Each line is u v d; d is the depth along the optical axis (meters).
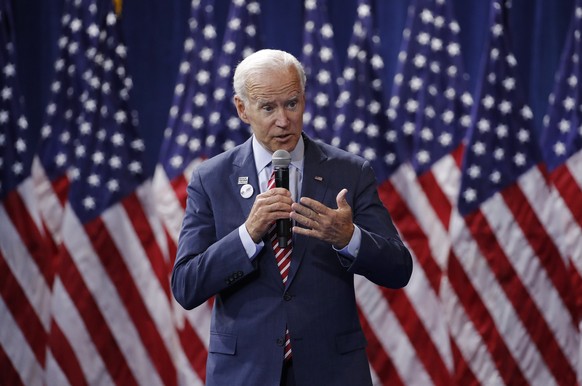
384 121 17.22
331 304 8.77
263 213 8.35
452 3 17.80
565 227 17.06
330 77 17.36
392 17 18.06
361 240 8.53
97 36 17.69
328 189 9.07
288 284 8.68
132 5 18.27
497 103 17.05
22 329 17.81
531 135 17.03
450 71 17.27
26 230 17.86
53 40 18.39
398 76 17.38
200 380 17.09
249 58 8.94
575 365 17.02
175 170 17.31
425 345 17.05
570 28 17.22
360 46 17.25
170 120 17.53
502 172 16.97
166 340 17.64
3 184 17.77
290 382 8.81
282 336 8.63
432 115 17.20
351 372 8.74
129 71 18.22
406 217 17.19
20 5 18.44
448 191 17.17
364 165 9.38
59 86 17.92
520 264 16.94
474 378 16.97
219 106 17.27
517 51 17.75
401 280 8.99
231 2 17.94
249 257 8.56
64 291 17.36
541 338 16.95
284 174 8.57
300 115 8.85
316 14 17.50
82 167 17.45
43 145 17.97
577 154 17.05
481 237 16.94
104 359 17.42
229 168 9.26
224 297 9.02
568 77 17.22
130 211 17.59
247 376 8.64
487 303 16.94
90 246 17.41
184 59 18.09
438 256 17.20
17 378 17.81
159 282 17.62
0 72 17.83
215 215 9.05
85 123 17.53
